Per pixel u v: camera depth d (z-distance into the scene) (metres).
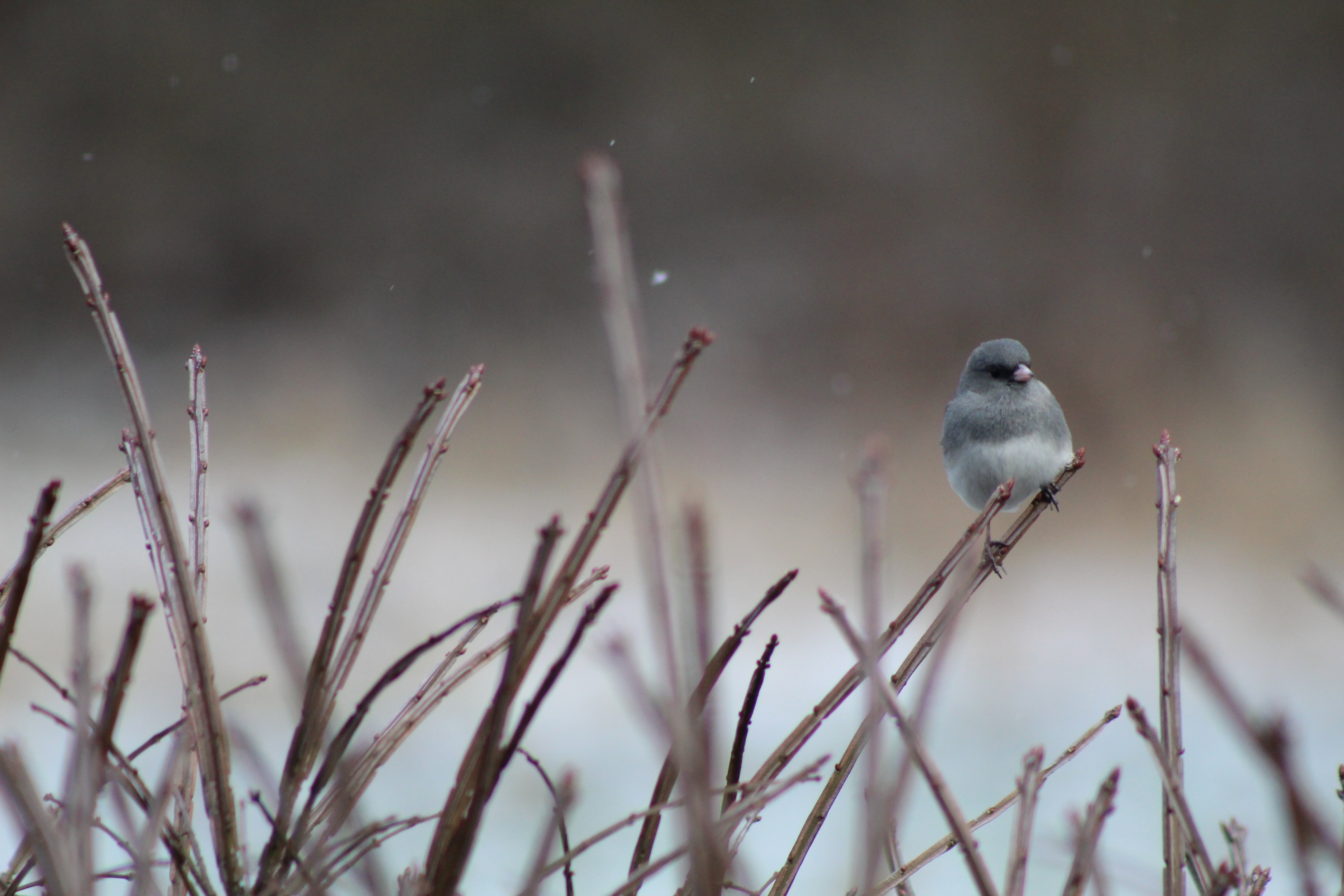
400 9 25.30
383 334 22.67
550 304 23.39
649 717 1.75
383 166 25.05
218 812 1.86
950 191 22.86
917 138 23.55
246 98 25.14
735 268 22.94
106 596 11.23
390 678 1.86
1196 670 1.82
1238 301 19.83
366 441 17.98
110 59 24.98
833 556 13.58
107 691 1.74
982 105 23.33
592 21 25.19
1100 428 16.45
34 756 7.27
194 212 24.58
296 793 1.86
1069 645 11.49
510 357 21.14
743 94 24.61
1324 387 16.45
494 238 24.27
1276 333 18.25
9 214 23.92
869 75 24.34
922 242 22.41
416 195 24.83
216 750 1.86
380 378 20.70
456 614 11.67
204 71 25.08
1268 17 22.27
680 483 15.01
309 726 1.88
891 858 2.25
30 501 15.27
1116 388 16.89
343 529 14.09
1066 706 9.75
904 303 21.39
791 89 24.56
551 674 1.71
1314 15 22.08
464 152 25.12
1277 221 21.34
